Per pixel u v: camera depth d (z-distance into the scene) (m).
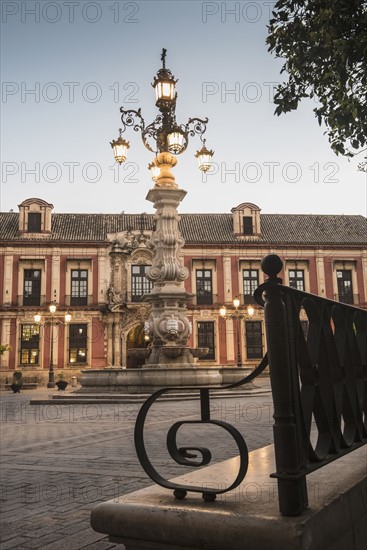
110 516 1.75
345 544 1.79
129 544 1.74
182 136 14.22
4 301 38.28
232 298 40.16
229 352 39.53
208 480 2.11
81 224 42.09
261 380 31.80
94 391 16.59
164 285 16.52
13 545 2.84
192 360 16.67
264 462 2.59
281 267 1.71
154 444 6.70
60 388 30.56
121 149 14.44
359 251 41.84
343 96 6.14
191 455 1.94
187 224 43.12
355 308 2.51
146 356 17.50
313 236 42.66
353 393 2.29
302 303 1.87
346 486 1.92
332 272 41.38
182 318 16.50
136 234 40.34
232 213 43.03
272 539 1.48
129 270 39.72
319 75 6.41
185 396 15.29
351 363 2.33
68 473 4.89
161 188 16.70
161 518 1.66
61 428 9.34
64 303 38.78
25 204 40.19
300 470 1.61
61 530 3.10
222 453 5.79
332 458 1.90
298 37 6.18
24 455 6.12
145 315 39.09
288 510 1.55
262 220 44.62
